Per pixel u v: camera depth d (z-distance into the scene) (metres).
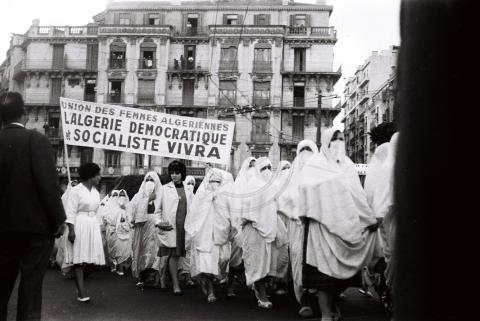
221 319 6.36
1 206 4.78
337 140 6.02
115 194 13.12
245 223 7.52
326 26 47.53
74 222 7.71
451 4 1.43
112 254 12.40
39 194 4.82
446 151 1.42
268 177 8.64
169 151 10.17
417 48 1.47
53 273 12.09
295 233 7.46
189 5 48.59
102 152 45.78
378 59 62.44
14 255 4.84
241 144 45.47
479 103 1.40
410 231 1.46
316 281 5.69
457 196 1.41
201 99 46.44
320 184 5.69
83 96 48.19
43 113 48.38
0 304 4.81
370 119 61.91
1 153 4.83
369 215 5.82
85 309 7.06
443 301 1.41
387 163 5.81
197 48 47.06
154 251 9.66
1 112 5.01
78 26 48.72
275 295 8.61
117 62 47.03
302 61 47.03
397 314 1.50
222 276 9.20
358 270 5.68
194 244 8.29
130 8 49.03
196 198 8.52
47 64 48.88
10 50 56.91
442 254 1.42
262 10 48.34
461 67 1.42
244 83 45.91
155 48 46.72
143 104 46.34
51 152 5.00
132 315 6.60
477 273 1.39
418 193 1.44
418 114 1.46
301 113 45.84
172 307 7.32
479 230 1.39
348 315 6.59
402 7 1.53
